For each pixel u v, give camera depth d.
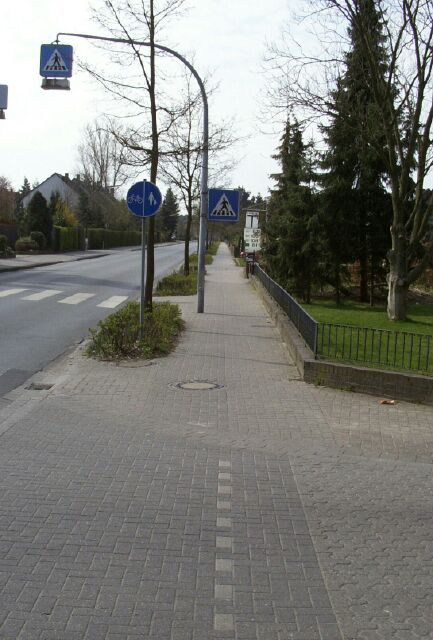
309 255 23.88
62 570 4.02
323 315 19.25
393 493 5.55
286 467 6.08
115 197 86.06
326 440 6.94
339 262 23.58
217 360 11.00
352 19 16.23
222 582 3.95
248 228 34.81
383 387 8.73
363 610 3.69
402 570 4.18
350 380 9.02
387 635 3.45
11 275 30.52
